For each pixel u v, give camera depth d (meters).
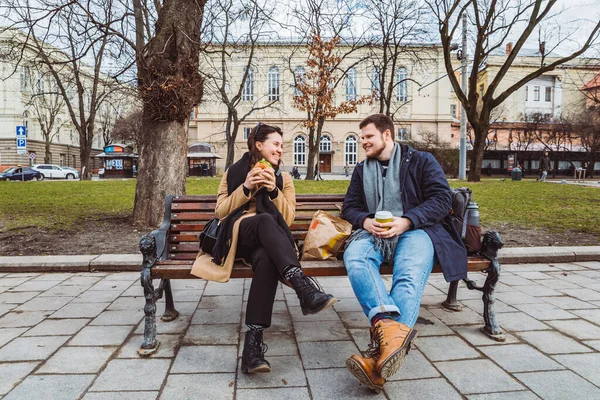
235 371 2.42
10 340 2.84
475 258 2.91
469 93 18.05
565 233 6.61
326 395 2.15
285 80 38.12
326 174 43.78
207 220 3.31
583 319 3.25
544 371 2.40
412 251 2.58
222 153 43.81
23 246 5.59
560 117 40.28
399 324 2.18
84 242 5.84
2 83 44.72
